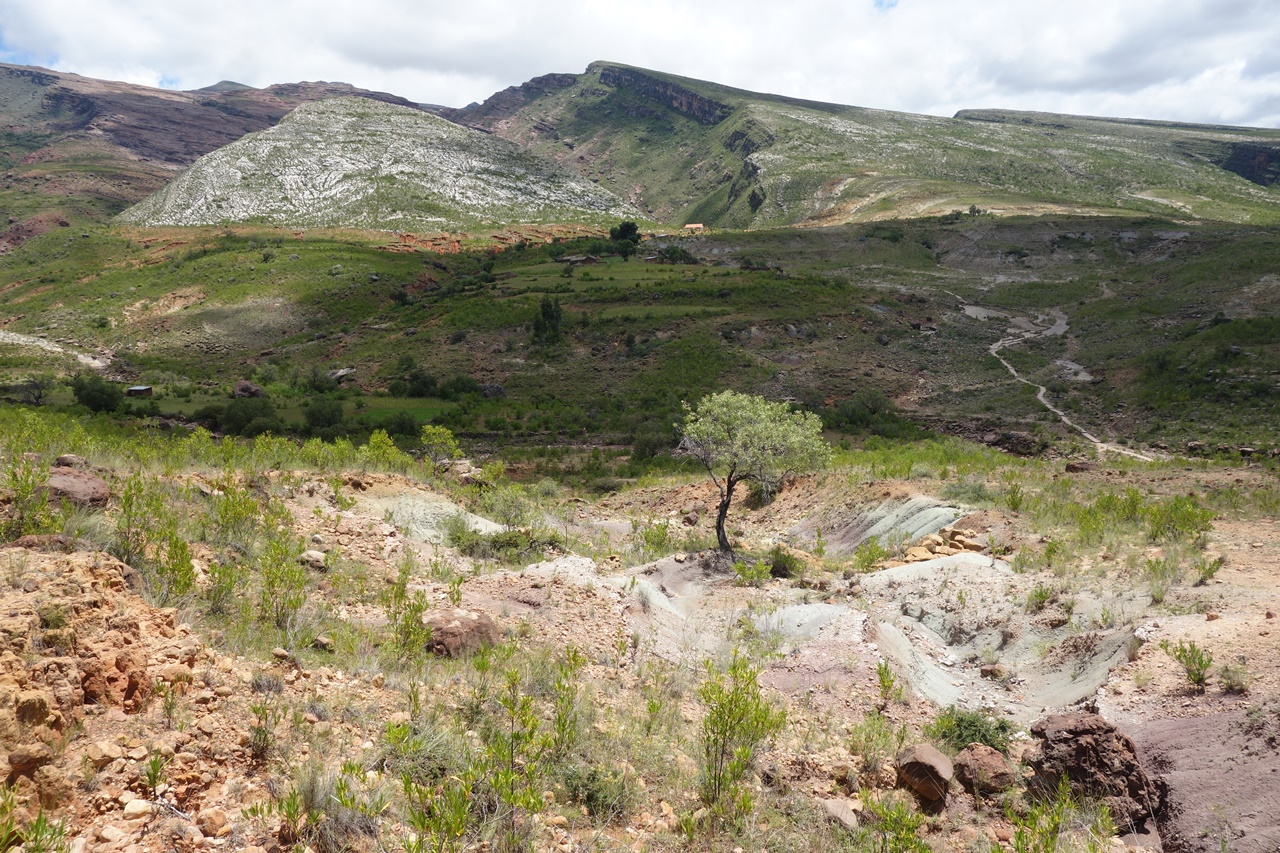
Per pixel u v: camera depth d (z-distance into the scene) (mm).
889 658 8359
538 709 5996
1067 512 13492
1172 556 9961
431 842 3693
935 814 5555
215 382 63094
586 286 82188
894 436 38469
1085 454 30156
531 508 16453
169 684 4445
